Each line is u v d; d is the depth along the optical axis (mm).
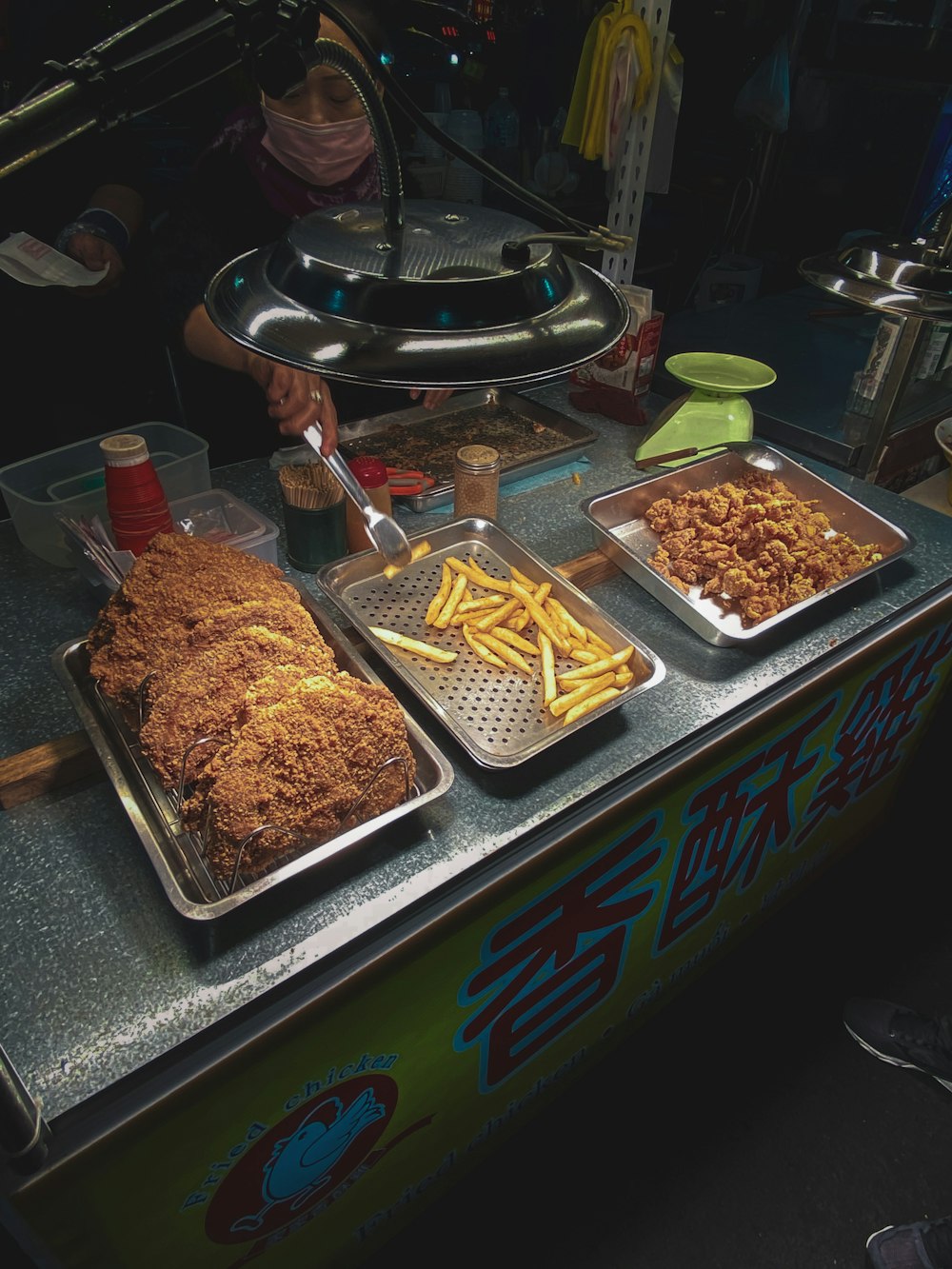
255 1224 1288
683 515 1934
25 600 1676
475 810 1293
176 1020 995
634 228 2549
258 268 941
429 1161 1604
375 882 1173
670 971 1999
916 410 2438
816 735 1839
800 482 2084
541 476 2199
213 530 1681
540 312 857
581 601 1591
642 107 2336
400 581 1729
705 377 2225
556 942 1498
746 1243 1787
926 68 3473
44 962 1047
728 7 3871
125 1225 1065
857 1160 1935
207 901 1082
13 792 1245
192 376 2504
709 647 1676
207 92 2424
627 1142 1951
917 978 2324
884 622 1785
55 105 666
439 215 964
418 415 2412
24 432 3154
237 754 1103
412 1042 1328
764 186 4203
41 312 2943
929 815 2801
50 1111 898
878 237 2006
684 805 1573
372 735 1165
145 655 1298
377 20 1631
